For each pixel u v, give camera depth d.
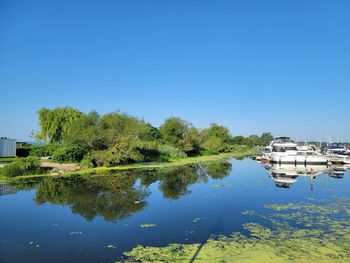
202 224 14.02
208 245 11.27
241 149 93.69
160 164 43.12
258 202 18.53
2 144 45.16
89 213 16.20
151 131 60.03
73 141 38.66
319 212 15.88
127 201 19.09
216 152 75.94
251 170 37.88
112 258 10.23
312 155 43.84
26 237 12.45
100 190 22.81
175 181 27.56
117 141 38.66
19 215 15.88
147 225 13.93
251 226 13.54
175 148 57.19
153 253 10.59
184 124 61.69
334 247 10.88
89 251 10.88
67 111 62.69
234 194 21.28
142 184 25.67
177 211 16.47
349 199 19.30
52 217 15.48
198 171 35.88
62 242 11.82
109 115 40.25
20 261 10.12
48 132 61.34
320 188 23.67
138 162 44.09
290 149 48.28
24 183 25.56
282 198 19.77
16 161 30.70
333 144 60.38
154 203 18.52
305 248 10.80
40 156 47.66
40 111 61.91
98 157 37.25
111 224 14.19
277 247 10.94
